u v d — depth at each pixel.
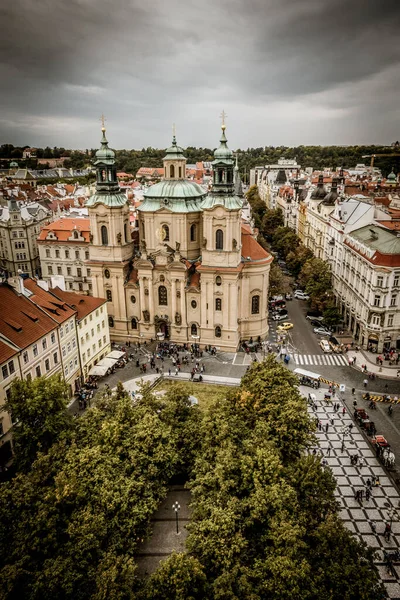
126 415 58.88
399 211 146.12
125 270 110.44
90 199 107.31
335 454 71.88
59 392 59.97
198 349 106.75
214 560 43.22
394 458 70.19
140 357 105.25
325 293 123.62
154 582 41.12
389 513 60.66
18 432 58.91
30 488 47.41
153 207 107.31
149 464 53.50
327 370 97.75
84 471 50.19
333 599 39.69
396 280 99.56
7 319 74.38
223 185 98.44
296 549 42.00
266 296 112.38
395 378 94.38
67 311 88.19
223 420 57.69
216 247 102.00
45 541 43.91
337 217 134.25
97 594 39.06
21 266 167.00
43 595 40.66
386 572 51.97
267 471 49.47
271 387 64.31
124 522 47.97
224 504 47.91
